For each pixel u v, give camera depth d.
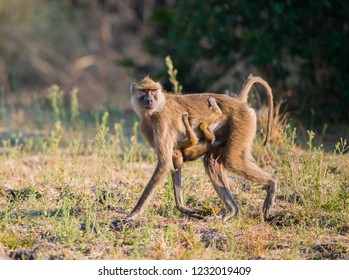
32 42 36.59
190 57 22.38
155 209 12.07
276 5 19.83
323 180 12.42
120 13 35.81
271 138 15.99
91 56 35.84
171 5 27.89
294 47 20.36
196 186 13.19
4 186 13.56
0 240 10.55
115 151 15.80
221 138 11.60
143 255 9.97
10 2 36.06
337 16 20.34
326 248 10.41
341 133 18.20
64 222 10.98
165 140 11.33
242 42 21.47
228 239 10.55
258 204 12.27
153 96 11.29
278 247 10.51
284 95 20.62
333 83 20.53
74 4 36.03
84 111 26.38
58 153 15.77
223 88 22.92
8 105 28.00
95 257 9.99
